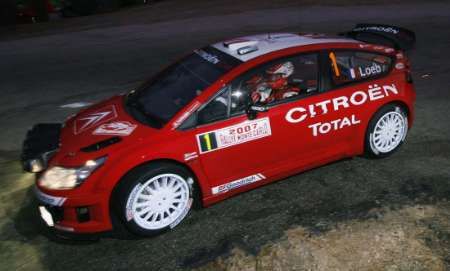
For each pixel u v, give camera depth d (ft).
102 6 70.18
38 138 14.03
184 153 12.50
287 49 14.24
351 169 15.93
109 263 11.84
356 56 15.26
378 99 15.33
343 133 15.15
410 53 31.14
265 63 13.75
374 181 15.05
